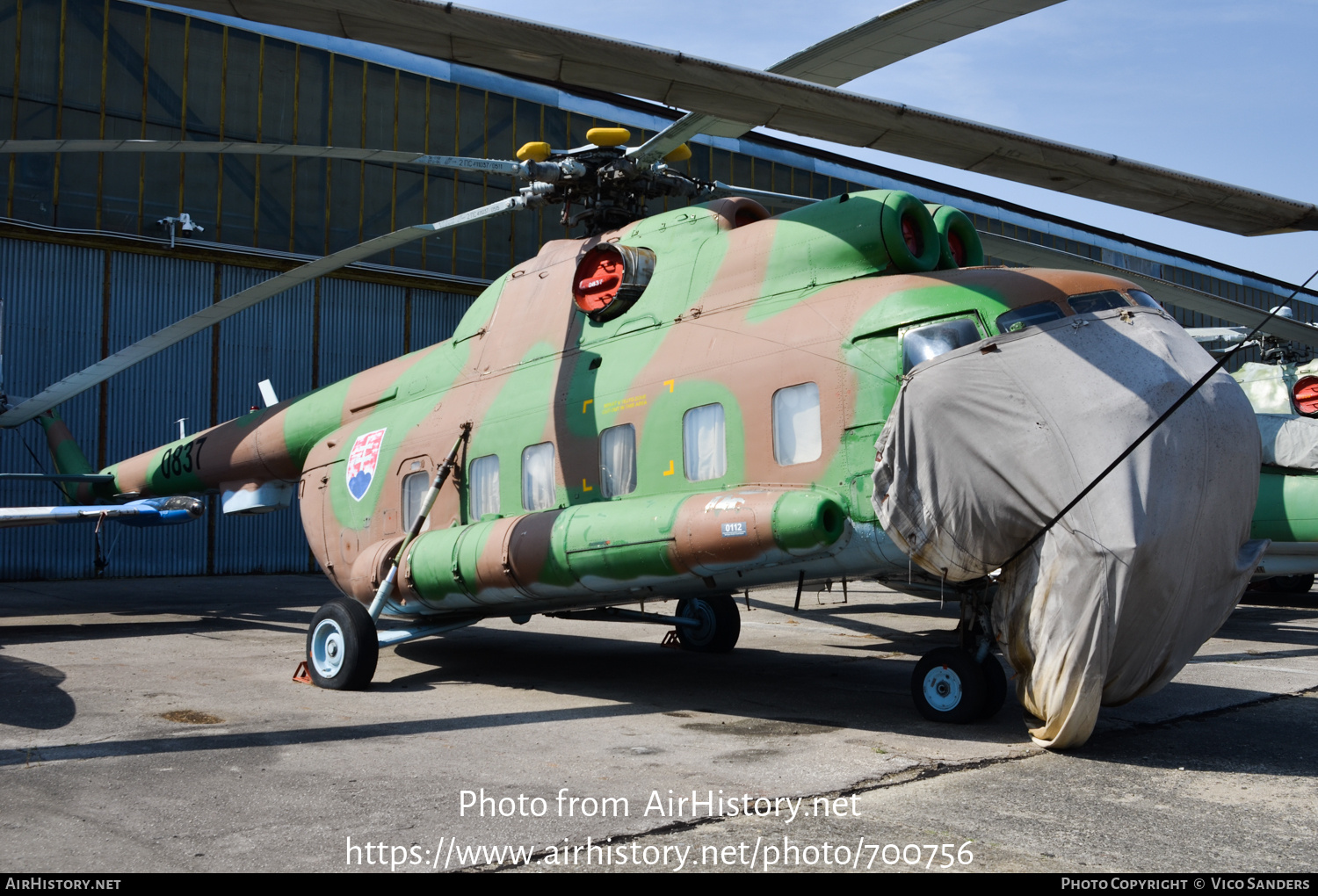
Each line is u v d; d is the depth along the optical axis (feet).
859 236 23.44
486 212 30.30
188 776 17.48
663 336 26.43
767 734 21.29
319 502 36.11
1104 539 18.35
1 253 63.46
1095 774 18.19
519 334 30.94
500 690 27.12
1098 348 19.74
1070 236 106.83
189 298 69.97
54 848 13.66
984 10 18.63
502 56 18.76
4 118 63.31
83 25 65.98
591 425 26.94
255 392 72.13
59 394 41.83
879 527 21.13
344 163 74.74
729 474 23.68
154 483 46.91
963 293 21.31
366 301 76.69
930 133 19.17
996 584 21.67
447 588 28.12
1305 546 49.55
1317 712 24.44
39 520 36.83
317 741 20.40
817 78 22.07
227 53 70.59
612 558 24.14
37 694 25.43
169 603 52.37
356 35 18.17
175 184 68.69
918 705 22.95
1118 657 19.03
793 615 49.26
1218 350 56.95
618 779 17.47
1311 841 14.58
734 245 26.12
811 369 22.54
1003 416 19.48
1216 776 18.20
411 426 32.91
